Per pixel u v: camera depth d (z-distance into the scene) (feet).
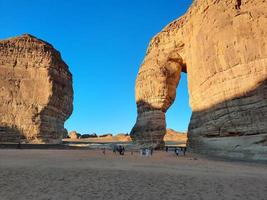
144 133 145.38
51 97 155.94
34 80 157.48
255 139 79.61
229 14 92.12
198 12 114.21
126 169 57.82
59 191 36.19
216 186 40.29
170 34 143.02
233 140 87.25
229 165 68.39
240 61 86.33
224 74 92.22
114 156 97.60
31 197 33.09
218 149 94.07
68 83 175.94
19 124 150.82
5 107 151.74
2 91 153.17
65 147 156.66
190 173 53.11
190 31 123.65
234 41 88.48
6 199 32.14
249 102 82.43
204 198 33.47
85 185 39.96
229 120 89.15
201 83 107.65
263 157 75.87
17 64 158.92
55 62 164.14
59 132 164.76
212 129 97.86
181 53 140.36
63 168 57.00
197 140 111.34
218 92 94.84
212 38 99.04
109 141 312.71
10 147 138.51
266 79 78.43
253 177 48.65
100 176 47.62
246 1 88.48
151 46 154.51
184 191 36.91
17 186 38.63
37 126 150.92
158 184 41.29
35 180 42.98
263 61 80.02
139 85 154.40
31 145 142.20
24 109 152.66
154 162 75.82
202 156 97.30
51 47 167.53
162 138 145.48
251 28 84.33
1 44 159.02
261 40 81.15
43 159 77.56
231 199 33.27
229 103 89.40
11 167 56.80
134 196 33.96
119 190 37.04
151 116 144.87
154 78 144.87
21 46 161.07
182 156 98.68
